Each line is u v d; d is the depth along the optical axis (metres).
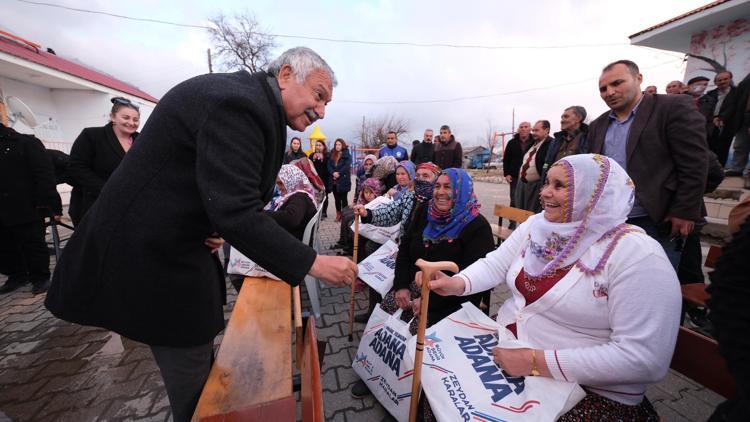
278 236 0.91
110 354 2.54
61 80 9.20
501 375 1.22
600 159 1.25
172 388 1.14
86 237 0.97
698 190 1.99
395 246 2.69
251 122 0.91
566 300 1.24
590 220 1.22
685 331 1.15
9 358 2.50
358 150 30.53
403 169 3.42
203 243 1.07
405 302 2.18
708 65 5.90
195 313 1.05
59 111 10.38
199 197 0.95
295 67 1.04
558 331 1.29
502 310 1.57
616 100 2.27
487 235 2.04
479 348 1.35
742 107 4.21
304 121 1.14
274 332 1.36
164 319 1.00
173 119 0.89
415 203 2.66
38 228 3.58
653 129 2.14
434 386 1.26
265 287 1.87
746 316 0.69
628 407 1.15
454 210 2.04
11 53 7.57
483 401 1.16
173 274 0.98
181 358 1.09
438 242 2.10
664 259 1.12
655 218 2.15
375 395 1.85
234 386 1.05
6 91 8.76
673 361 1.18
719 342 0.74
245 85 0.95
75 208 3.71
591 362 1.10
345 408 1.94
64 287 1.00
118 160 3.21
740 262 0.72
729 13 5.29
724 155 4.46
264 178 1.07
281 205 2.76
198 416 0.92
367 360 1.95
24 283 3.88
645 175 2.17
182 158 0.91
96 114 10.70
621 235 1.19
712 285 0.78
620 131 2.37
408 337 1.78
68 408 2.00
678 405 1.93
